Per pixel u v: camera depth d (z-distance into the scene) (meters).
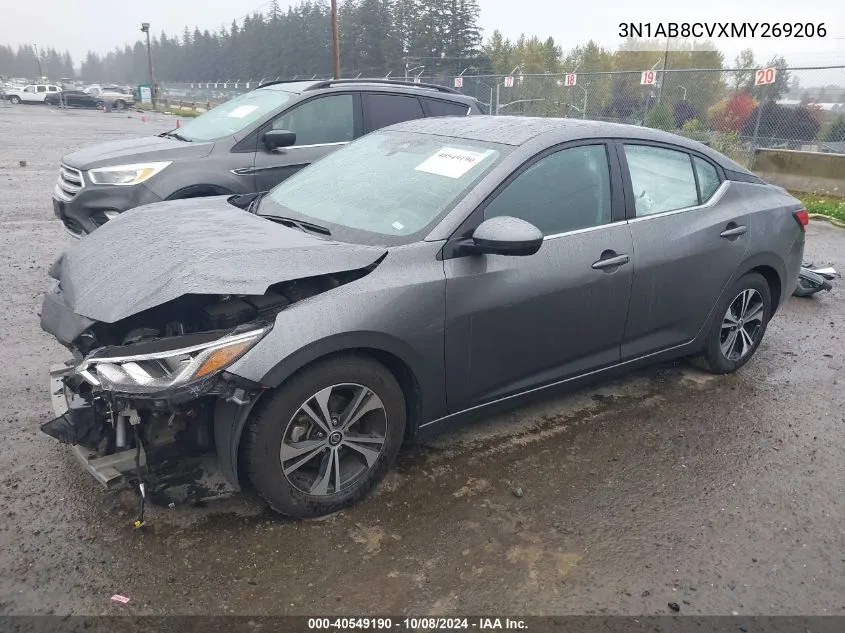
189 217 3.71
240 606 2.58
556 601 2.66
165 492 3.22
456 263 3.24
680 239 4.07
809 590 2.77
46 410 4.00
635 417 4.15
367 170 3.91
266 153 6.69
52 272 3.53
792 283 4.96
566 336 3.69
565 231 3.62
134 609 2.54
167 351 2.67
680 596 2.71
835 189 12.45
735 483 3.49
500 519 3.13
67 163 6.52
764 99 13.32
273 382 2.75
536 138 3.63
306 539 2.94
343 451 3.15
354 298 2.95
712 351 4.58
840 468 3.66
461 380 3.37
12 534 2.90
